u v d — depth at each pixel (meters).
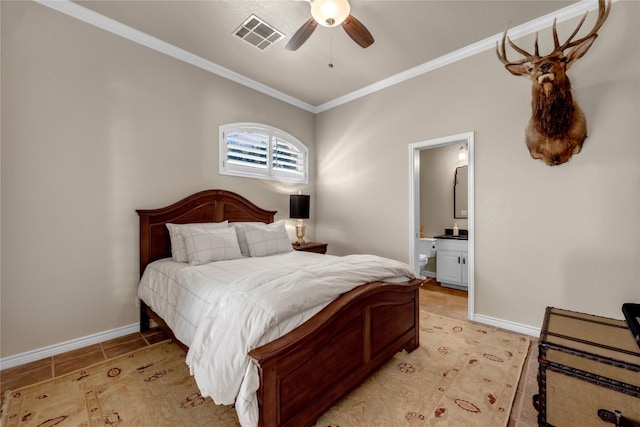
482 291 2.87
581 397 1.32
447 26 2.59
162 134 2.88
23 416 1.57
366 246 3.94
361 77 3.59
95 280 2.46
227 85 3.44
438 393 1.76
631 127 2.12
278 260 2.68
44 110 2.21
